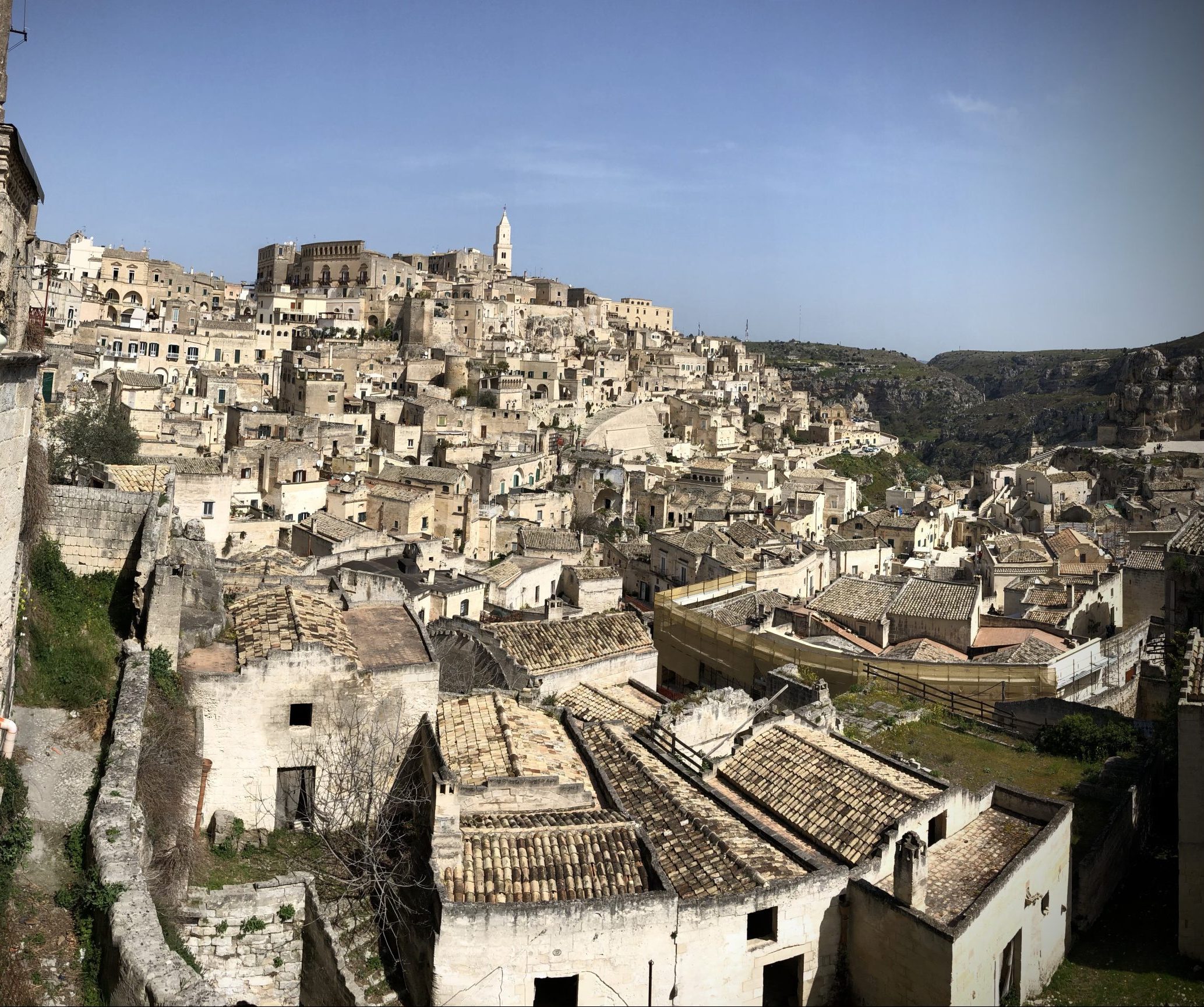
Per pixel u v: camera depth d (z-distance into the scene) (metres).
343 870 25.97
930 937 21.17
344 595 36.50
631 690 39.97
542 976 20.53
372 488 98.62
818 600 60.78
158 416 90.56
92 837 21.27
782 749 30.27
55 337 108.88
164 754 25.19
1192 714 24.98
